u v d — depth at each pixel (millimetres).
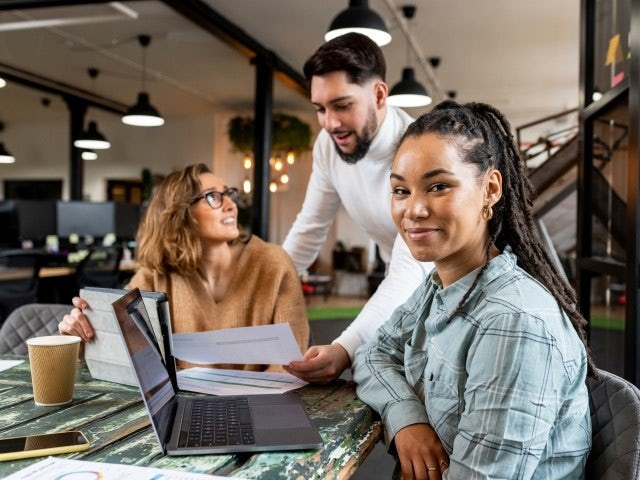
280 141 9109
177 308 1691
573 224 4191
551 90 9195
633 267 1612
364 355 1319
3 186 12203
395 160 1008
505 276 987
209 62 7836
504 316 901
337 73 1598
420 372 1170
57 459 865
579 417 948
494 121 1066
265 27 6449
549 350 875
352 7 4242
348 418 1090
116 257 6055
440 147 950
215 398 1191
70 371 1181
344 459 976
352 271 10836
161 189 1746
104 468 826
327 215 2193
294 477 841
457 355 987
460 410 982
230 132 9312
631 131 1638
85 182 11594
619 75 1972
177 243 1687
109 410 1140
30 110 11055
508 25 6266
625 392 971
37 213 6770
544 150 5051
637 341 1602
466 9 5832
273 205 10789
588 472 990
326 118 1666
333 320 7758
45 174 11977
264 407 1129
